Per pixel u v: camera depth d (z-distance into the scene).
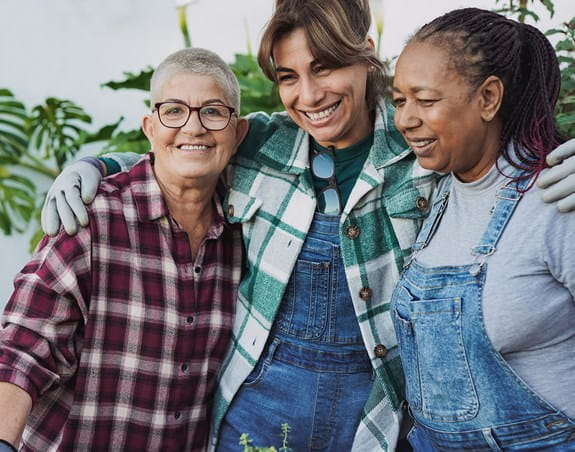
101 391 2.19
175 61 2.17
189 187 2.21
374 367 2.19
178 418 2.27
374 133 2.26
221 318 2.32
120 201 2.21
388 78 2.25
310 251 2.23
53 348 2.13
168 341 2.23
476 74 1.76
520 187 1.77
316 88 2.14
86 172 2.23
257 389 2.27
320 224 2.25
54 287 2.12
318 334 2.22
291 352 2.24
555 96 1.87
